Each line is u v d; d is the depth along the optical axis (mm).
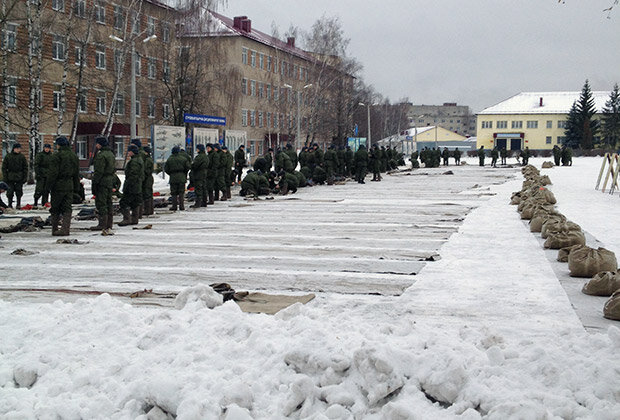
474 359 4246
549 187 26047
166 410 4012
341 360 4105
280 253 10641
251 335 4867
